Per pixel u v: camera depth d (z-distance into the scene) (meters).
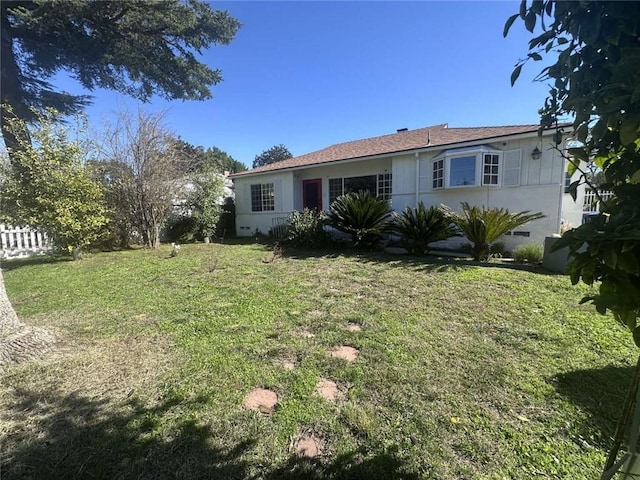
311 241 8.69
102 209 8.20
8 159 7.65
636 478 0.85
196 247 9.92
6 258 8.00
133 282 5.27
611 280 0.85
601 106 0.85
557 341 2.86
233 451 1.70
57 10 8.78
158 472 1.57
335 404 2.06
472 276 5.06
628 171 0.95
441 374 2.38
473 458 1.63
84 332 3.21
